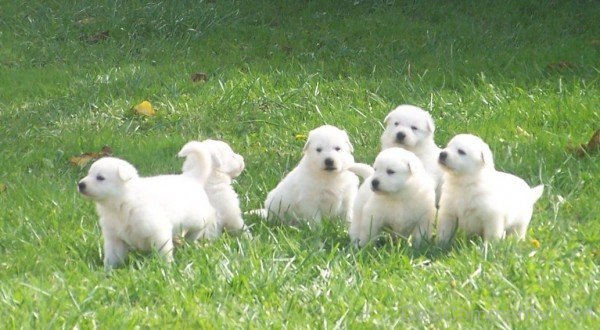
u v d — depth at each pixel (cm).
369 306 936
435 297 962
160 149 1474
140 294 957
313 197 1224
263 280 974
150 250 1057
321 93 1706
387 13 2153
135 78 1778
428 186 1132
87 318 894
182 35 2064
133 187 1043
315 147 1218
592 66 1789
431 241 1124
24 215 1188
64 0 2214
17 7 2183
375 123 1559
